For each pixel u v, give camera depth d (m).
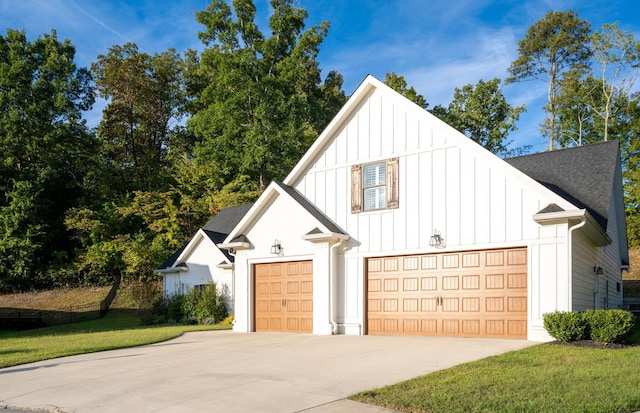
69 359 12.80
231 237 19.23
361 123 16.97
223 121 39.47
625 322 11.28
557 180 16.36
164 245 36.09
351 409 7.14
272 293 18.44
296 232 17.72
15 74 39.53
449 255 14.91
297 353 12.20
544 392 7.41
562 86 46.00
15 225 37.12
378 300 16.17
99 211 40.31
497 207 14.06
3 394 9.23
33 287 38.38
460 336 14.50
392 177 16.06
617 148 16.66
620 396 7.08
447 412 6.67
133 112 46.62
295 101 39.56
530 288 13.34
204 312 24.59
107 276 38.56
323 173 17.69
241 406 7.50
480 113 46.44
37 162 40.38
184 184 38.94
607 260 19.00
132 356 12.78
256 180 40.66
